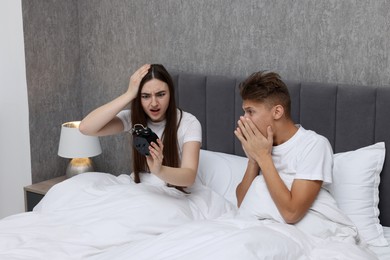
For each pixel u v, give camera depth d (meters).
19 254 2.00
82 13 3.56
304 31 2.78
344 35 2.68
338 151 2.66
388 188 2.54
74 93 3.64
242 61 2.99
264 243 1.79
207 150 3.02
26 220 2.26
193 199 2.42
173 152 2.43
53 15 3.43
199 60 3.14
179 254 1.77
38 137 3.45
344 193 2.45
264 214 2.12
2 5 3.31
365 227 2.40
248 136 2.15
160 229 2.18
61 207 2.35
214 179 2.75
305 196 2.06
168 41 3.24
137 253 1.82
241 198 2.33
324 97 2.66
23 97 3.36
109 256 1.91
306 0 2.75
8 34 3.33
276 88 2.13
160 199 2.28
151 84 2.36
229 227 1.96
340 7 2.66
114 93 3.54
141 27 3.33
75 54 3.61
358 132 2.59
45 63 3.42
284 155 2.17
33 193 3.34
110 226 2.14
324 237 2.07
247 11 2.93
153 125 2.50
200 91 3.03
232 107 2.94
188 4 3.12
